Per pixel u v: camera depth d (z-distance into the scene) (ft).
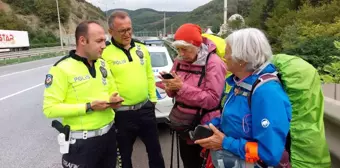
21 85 37.52
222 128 5.77
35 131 18.16
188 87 7.80
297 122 5.58
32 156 14.29
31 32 181.57
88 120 7.24
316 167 5.55
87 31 7.03
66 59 7.25
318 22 34.88
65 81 7.07
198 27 8.14
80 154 7.29
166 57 18.62
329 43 22.20
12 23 173.27
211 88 7.80
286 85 5.53
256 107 4.95
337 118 7.25
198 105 7.98
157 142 10.12
